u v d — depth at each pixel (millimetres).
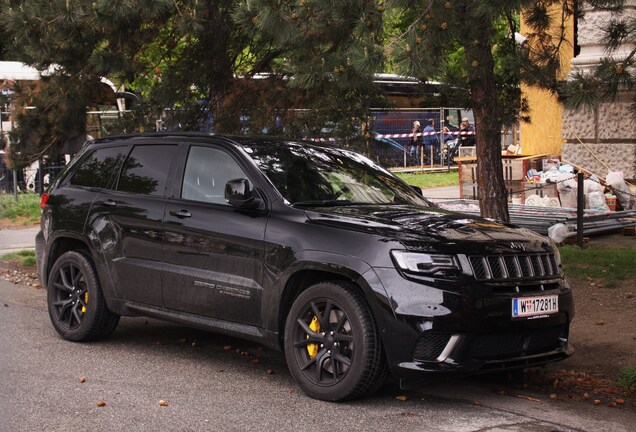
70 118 12016
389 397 6312
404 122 30453
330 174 7277
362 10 8070
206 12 11094
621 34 8898
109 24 10469
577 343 7910
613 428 5660
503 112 10344
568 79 8406
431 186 25938
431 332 5766
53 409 5875
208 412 5859
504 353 6082
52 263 8445
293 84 8344
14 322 9000
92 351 7727
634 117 9039
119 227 7652
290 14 8250
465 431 5512
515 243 6227
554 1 10117
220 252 6836
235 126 12039
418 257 5855
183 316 7168
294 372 6305
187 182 7352
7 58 11977
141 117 12047
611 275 10516
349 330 6047
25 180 22188
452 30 7785
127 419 5672
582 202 12734
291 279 6410
